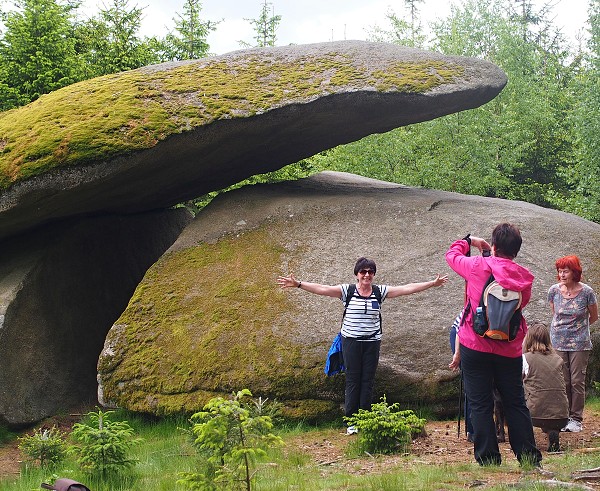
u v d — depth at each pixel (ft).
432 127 75.20
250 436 14.23
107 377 29.19
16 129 29.94
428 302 29.58
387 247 31.76
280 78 32.50
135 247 39.50
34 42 50.21
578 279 24.34
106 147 28.86
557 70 102.27
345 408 25.49
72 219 35.76
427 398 27.76
